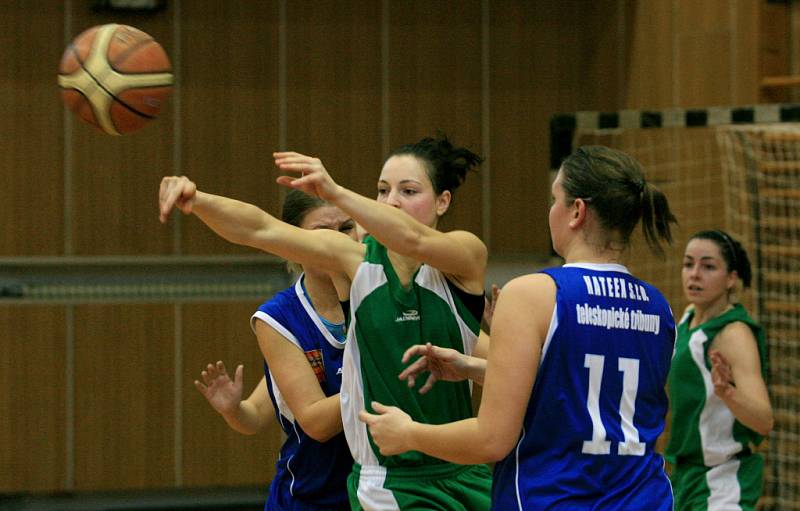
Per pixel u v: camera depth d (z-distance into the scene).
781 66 22.17
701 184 22.95
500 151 26.86
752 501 12.98
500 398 6.89
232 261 25.67
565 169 7.51
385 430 7.34
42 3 24.73
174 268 25.72
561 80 27.02
